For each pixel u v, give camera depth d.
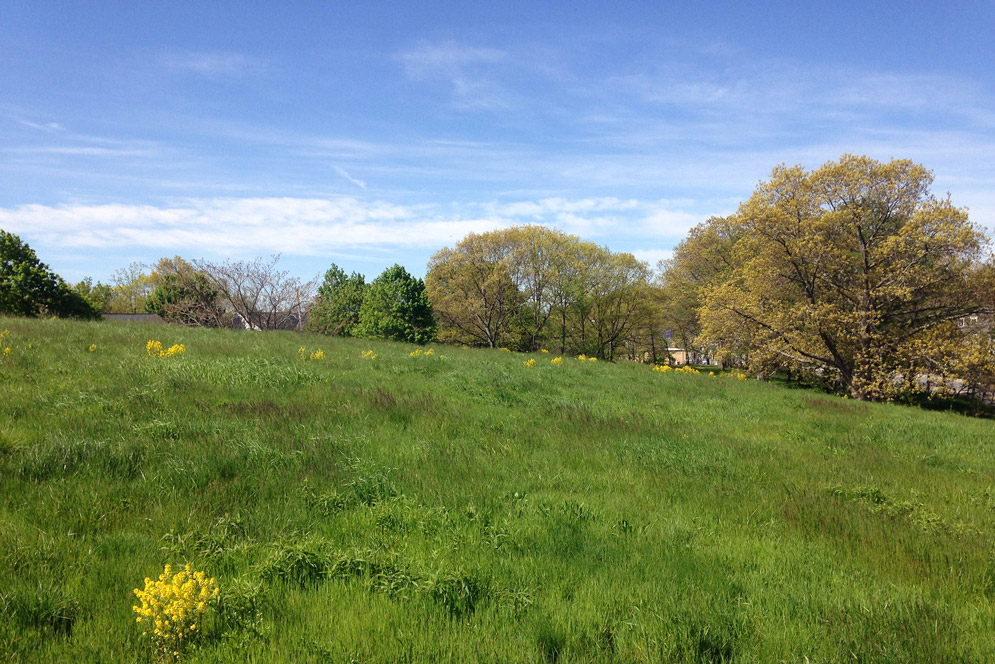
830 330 28.19
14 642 3.32
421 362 16.62
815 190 27.94
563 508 6.11
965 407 29.80
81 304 33.25
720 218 42.31
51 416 7.55
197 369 11.32
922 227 25.14
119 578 4.09
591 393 14.91
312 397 10.30
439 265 52.34
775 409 15.30
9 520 4.75
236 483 6.02
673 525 5.89
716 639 3.75
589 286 50.88
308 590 4.21
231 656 3.34
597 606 4.17
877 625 4.01
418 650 3.50
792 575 4.93
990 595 4.75
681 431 10.95
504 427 9.77
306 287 38.22
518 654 3.52
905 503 7.10
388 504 5.86
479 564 4.69
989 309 24.97
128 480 5.87
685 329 48.62
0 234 30.84
